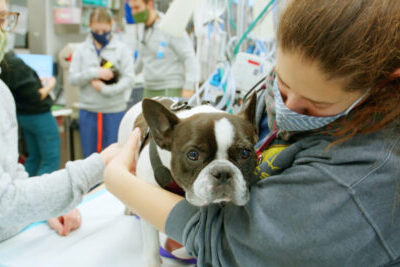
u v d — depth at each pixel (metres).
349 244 0.68
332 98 0.73
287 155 0.90
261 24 1.82
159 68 2.99
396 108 0.67
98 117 3.33
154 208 0.94
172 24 1.72
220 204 0.89
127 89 3.39
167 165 1.07
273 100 1.04
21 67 2.99
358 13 0.64
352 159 0.71
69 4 4.18
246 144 0.97
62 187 1.04
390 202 0.67
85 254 1.20
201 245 0.84
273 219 0.75
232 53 1.71
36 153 3.44
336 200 0.69
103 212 1.51
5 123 1.19
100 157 1.15
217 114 1.03
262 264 0.76
